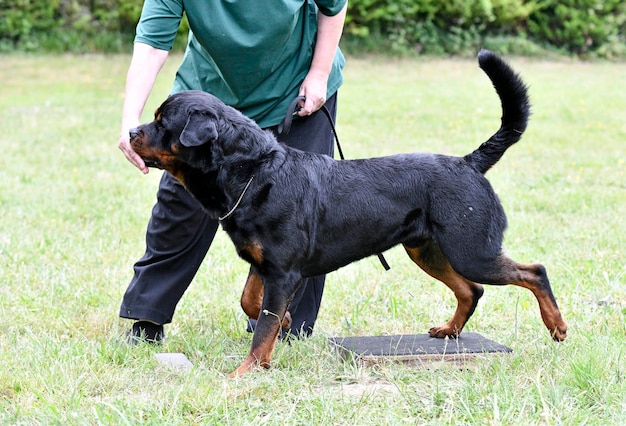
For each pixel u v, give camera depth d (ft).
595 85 86.69
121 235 33.04
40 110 69.26
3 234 32.71
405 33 106.11
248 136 18.84
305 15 20.94
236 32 19.71
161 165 19.07
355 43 104.63
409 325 23.22
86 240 32.17
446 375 18.34
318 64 20.71
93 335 22.11
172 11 19.99
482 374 18.06
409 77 91.30
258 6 19.63
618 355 18.44
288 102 21.03
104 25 104.32
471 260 19.15
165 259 21.20
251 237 18.69
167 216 20.76
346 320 23.18
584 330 21.08
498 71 19.20
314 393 17.34
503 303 24.59
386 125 63.41
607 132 61.11
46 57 98.22
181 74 21.63
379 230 19.21
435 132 60.75
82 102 73.82
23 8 101.86
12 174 45.47
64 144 55.21
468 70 97.09
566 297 24.88
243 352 20.90
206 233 21.54
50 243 31.50
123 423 15.37
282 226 18.62
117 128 61.82
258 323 18.93
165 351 21.12
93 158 50.70
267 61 20.25
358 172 19.39
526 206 38.24
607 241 31.40
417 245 19.84
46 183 43.42
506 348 19.97
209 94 19.17
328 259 19.35
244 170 18.70
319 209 18.99
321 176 19.17
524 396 16.62
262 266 18.88
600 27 107.86
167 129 18.57
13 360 18.98
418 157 19.61
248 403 16.66
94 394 17.58
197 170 18.79
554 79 90.74
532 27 111.24
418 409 16.34
